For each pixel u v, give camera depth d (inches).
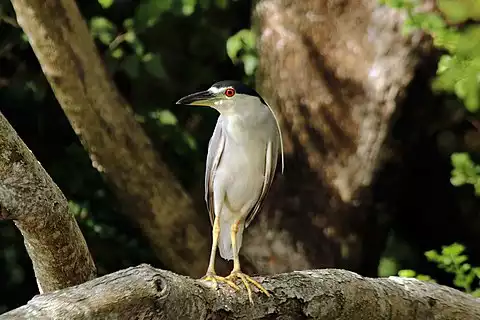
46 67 387.2
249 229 453.7
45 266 263.6
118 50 483.8
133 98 522.6
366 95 430.3
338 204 445.7
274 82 447.8
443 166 576.1
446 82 339.3
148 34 516.7
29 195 243.0
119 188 420.2
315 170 446.3
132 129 408.8
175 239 433.1
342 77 433.1
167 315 211.6
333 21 431.8
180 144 493.7
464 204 594.2
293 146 448.8
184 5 476.4
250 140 309.1
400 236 600.4
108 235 488.7
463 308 279.0
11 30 494.6
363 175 438.9
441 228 602.2
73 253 261.9
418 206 599.8
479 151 561.9
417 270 581.0
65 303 196.9
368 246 459.8
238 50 486.9
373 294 259.6
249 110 309.9
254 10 462.6
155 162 417.4
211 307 229.5
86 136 403.9
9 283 495.8
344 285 251.1
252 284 238.7
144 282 205.0
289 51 440.1
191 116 524.4
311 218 448.8
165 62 524.7
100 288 201.5
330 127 440.5
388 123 428.5
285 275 247.1
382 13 418.0
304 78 439.8
